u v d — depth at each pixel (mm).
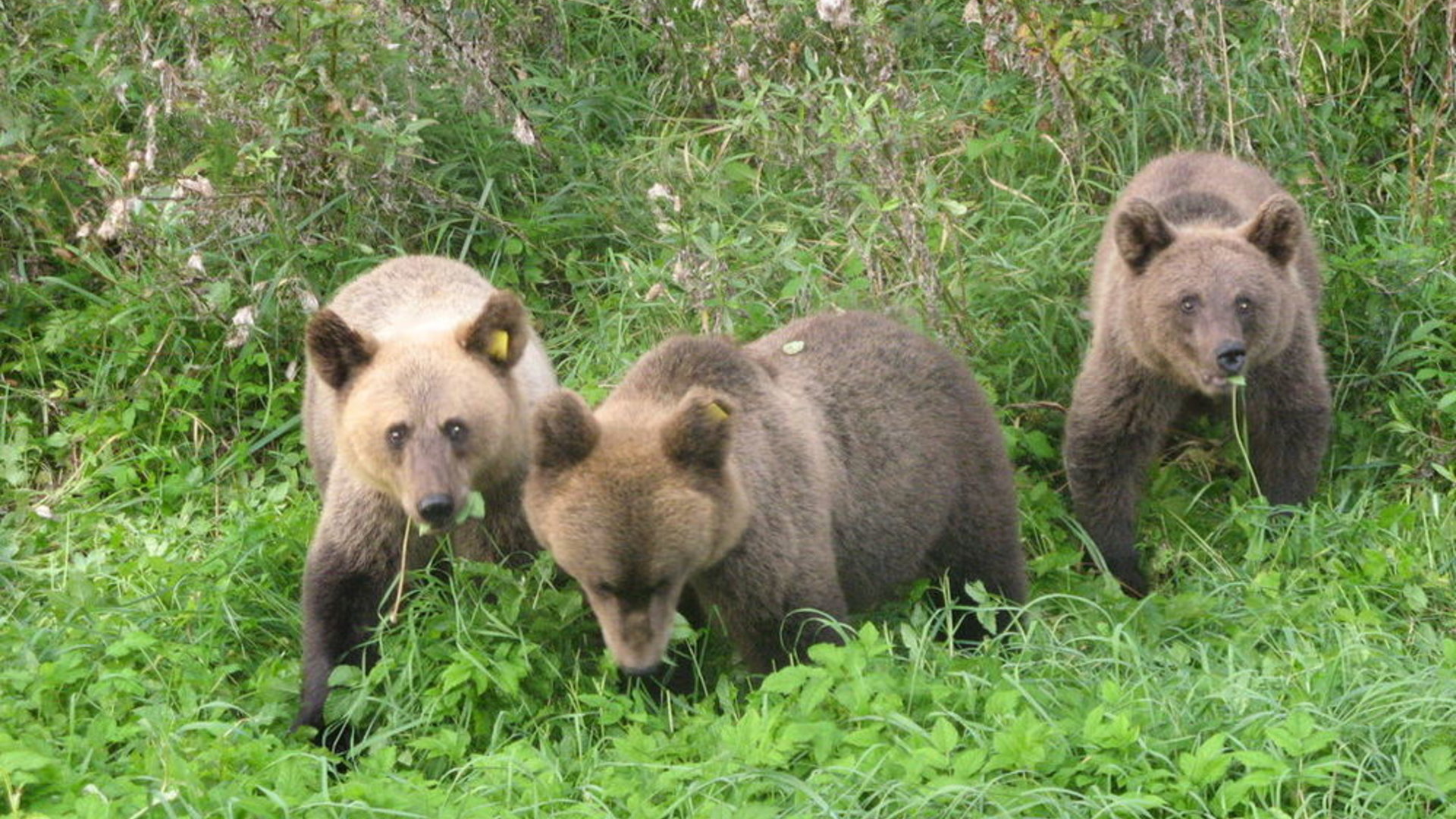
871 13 13656
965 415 11062
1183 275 12000
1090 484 12484
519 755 9070
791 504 9555
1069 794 8469
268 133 13328
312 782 9148
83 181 14562
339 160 13844
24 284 14047
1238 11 16125
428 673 10031
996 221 14438
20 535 12430
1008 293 13742
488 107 14805
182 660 10320
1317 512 12398
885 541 10500
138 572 11680
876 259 13562
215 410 13500
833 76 15000
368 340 10250
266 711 9992
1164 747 8836
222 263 13883
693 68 16062
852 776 8508
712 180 14539
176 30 14953
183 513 12523
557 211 14773
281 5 13266
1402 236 14523
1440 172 15352
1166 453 13539
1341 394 13719
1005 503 11188
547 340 14023
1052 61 14422
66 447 13328
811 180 13992
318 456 11703
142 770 8938
